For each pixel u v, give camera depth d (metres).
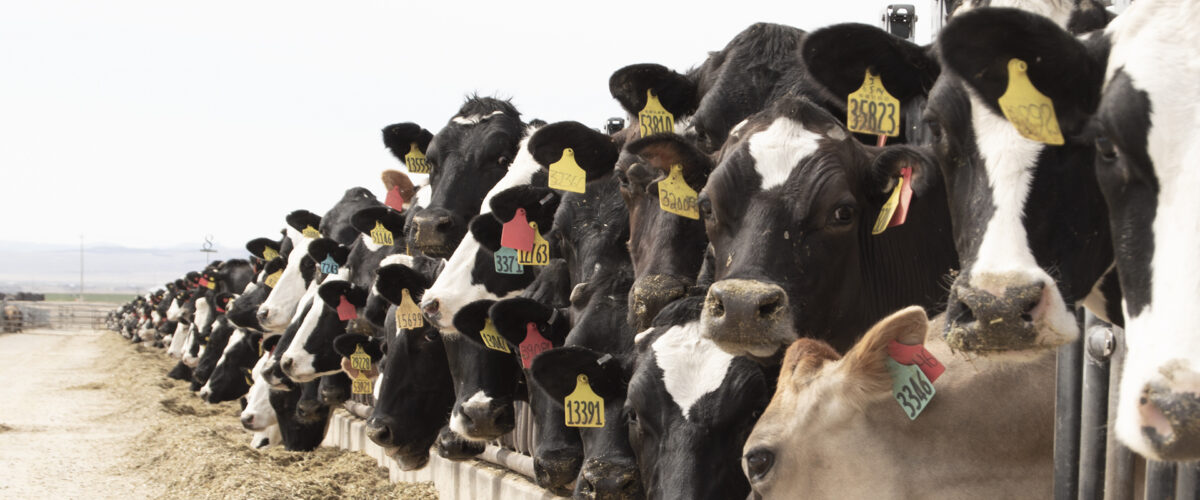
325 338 12.15
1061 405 3.96
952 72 3.61
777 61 6.07
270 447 15.29
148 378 29.59
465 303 7.72
